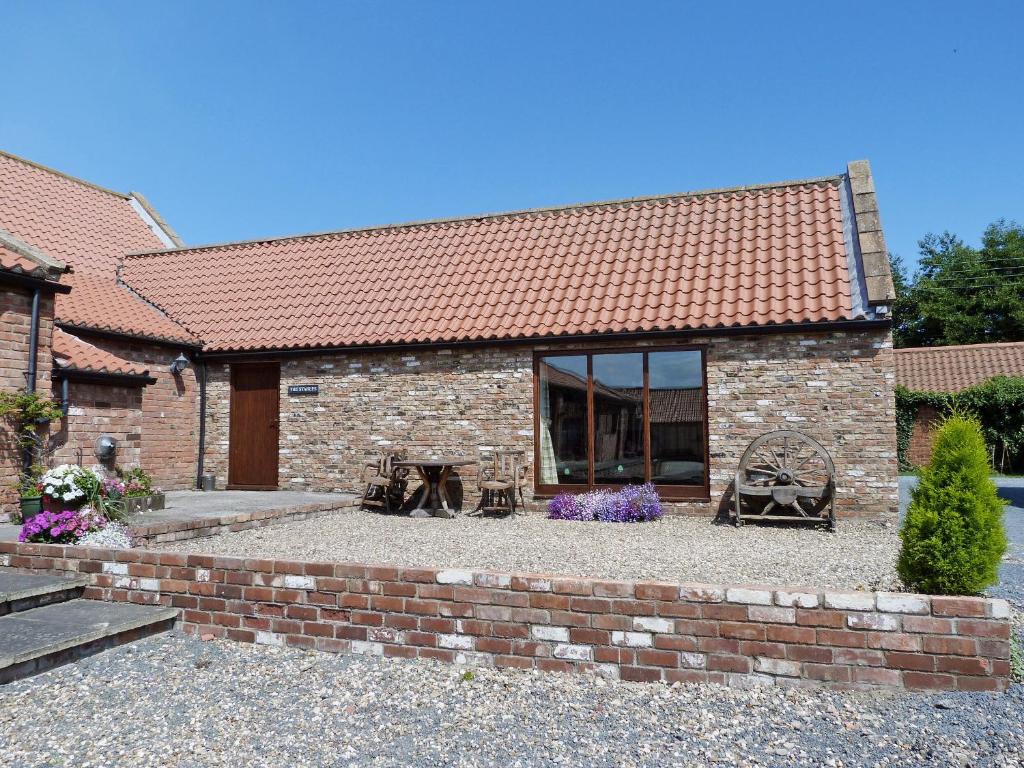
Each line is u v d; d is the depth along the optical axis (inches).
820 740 149.3
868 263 445.7
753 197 574.6
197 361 584.4
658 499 458.3
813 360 438.0
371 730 158.6
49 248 633.0
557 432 494.9
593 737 153.6
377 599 203.8
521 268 565.9
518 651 190.7
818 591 173.5
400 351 525.3
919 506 210.7
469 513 486.6
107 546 284.2
